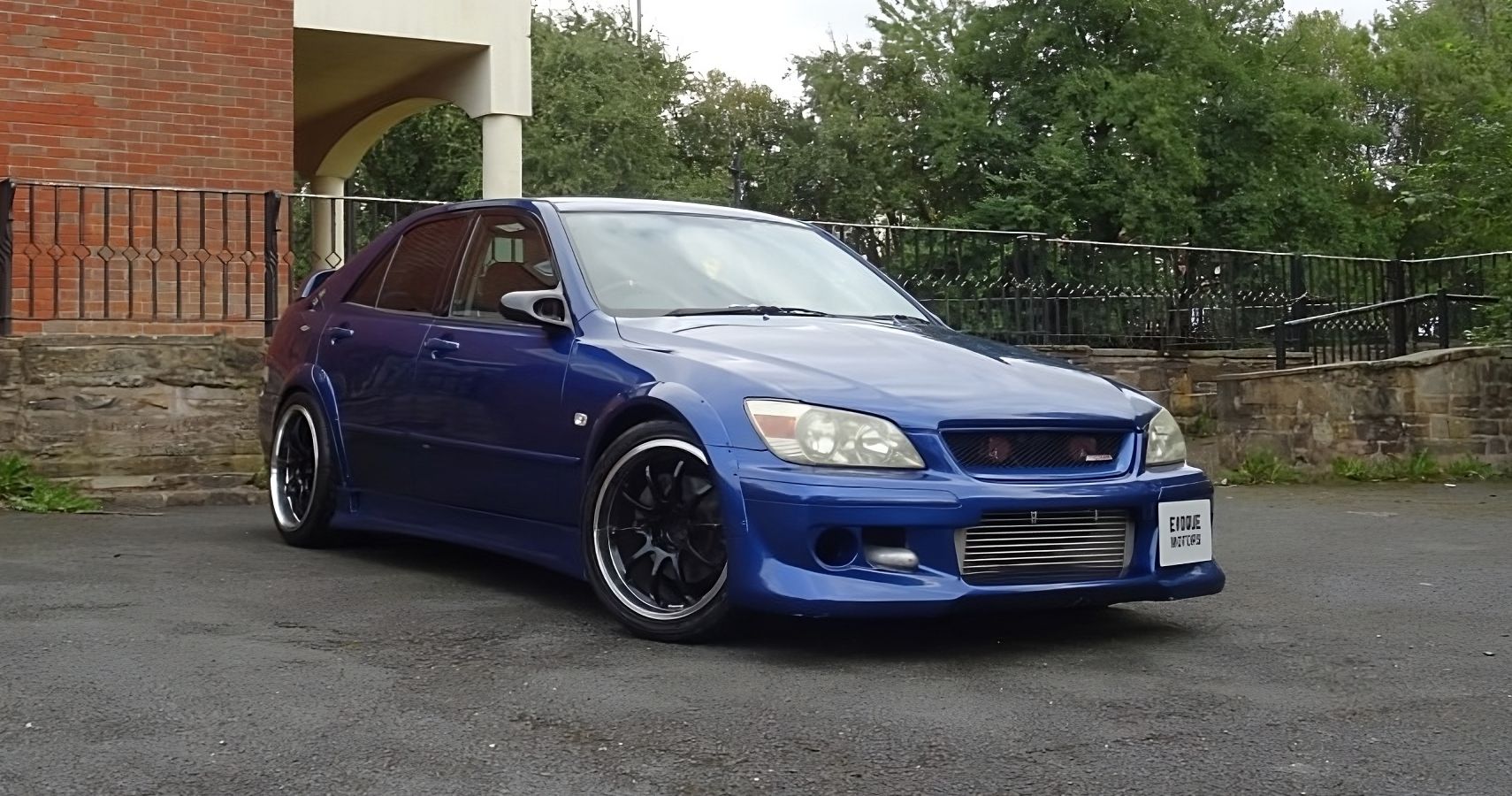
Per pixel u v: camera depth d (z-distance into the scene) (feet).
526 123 124.26
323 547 21.53
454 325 18.85
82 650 14.14
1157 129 115.34
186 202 37.83
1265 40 128.88
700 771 10.50
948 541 13.92
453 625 15.70
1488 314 47.52
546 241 17.99
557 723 11.73
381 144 101.24
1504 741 11.51
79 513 26.53
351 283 21.74
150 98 37.83
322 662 13.83
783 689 12.95
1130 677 13.62
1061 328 44.42
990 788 10.19
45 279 36.17
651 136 132.98
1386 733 11.71
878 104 171.22
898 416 14.14
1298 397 42.75
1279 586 19.20
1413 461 39.78
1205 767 10.74
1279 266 49.32
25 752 10.79
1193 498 15.39
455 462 18.24
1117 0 120.47
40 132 36.60
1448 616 16.98
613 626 15.71
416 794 9.93
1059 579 14.39
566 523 16.44
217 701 12.28
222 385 29.48
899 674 13.61
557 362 16.67
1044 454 14.66
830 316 17.88
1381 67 163.43
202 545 21.94
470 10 44.09
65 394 28.35
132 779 10.18
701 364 15.16
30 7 36.52
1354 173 129.49
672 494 14.93
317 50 44.75
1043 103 122.52
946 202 136.98
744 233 19.40
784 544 13.85
